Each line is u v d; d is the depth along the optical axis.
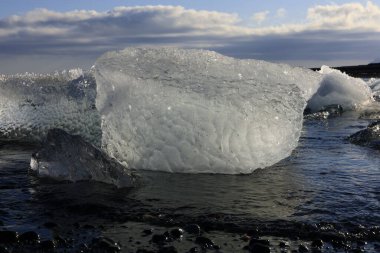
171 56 4.08
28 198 2.63
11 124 4.91
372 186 2.87
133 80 3.47
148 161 3.34
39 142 4.60
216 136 3.21
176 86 3.36
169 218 2.27
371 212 2.35
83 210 2.41
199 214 2.33
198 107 3.26
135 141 3.38
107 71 3.61
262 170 3.35
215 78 3.62
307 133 5.43
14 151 4.18
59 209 2.43
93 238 2.01
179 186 2.88
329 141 4.74
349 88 8.65
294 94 3.60
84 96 4.51
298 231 2.09
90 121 4.36
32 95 4.95
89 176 3.02
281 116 3.39
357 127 5.98
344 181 3.01
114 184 2.90
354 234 2.05
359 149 4.22
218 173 3.24
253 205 2.48
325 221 2.21
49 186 2.89
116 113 3.45
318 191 2.76
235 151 3.20
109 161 2.98
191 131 3.25
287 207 2.44
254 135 3.23
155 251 1.86
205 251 1.88
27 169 3.38
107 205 2.48
